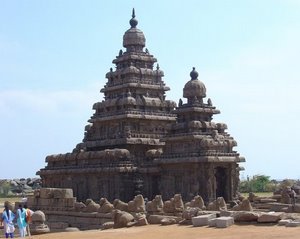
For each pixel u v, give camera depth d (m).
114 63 87.00
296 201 64.62
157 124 80.38
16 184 148.12
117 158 72.50
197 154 66.81
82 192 76.62
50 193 67.25
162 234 34.22
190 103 73.25
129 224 42.88
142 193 72.50
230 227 35.53
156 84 83.88
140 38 86.25
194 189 66.69
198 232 34.06
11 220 38.00
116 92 83.94
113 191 72.06
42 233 46.41
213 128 71.50
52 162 83.06
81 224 61.03
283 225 34.78
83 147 82.44
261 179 128.38
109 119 79.56
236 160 68.56
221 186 70.19
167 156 70.56
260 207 57.16
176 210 48.16
